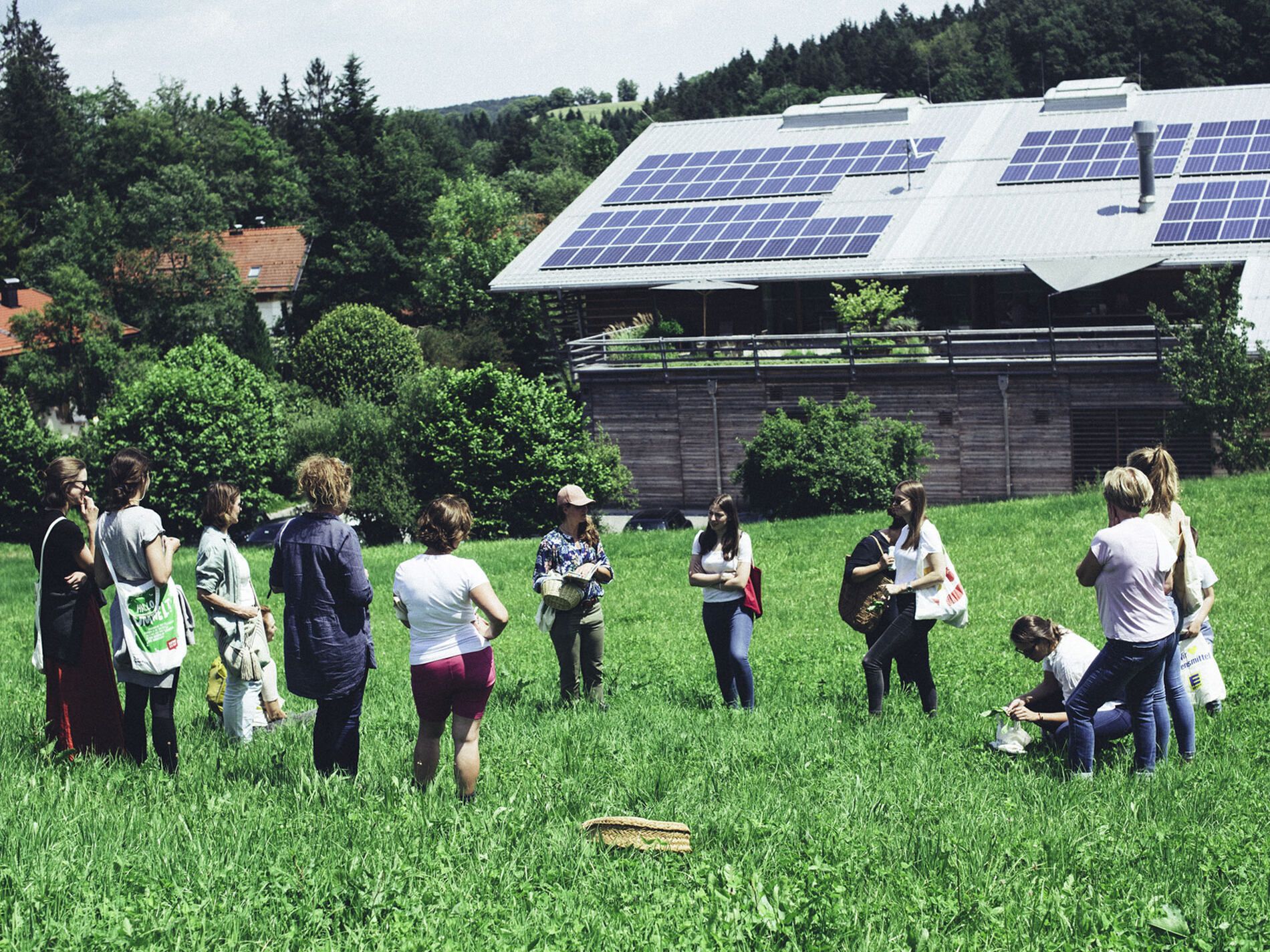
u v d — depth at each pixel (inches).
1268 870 228.8
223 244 2891.2
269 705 394.6
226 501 360.5
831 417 1373.0
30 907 197.2
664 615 737.6
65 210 3014.3
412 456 1576.0
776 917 200.7
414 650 281.1
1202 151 1577.3
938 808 270.2
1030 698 357.1
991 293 1518.2
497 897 212.5
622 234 1684.3
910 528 390.0
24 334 2139.5
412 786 280.4
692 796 284.5
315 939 193.2
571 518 430.6
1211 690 390.9
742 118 2007.9
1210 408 1192.2
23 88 3540.8
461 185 3161.9
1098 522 920.3
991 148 1729.8
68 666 310.2
